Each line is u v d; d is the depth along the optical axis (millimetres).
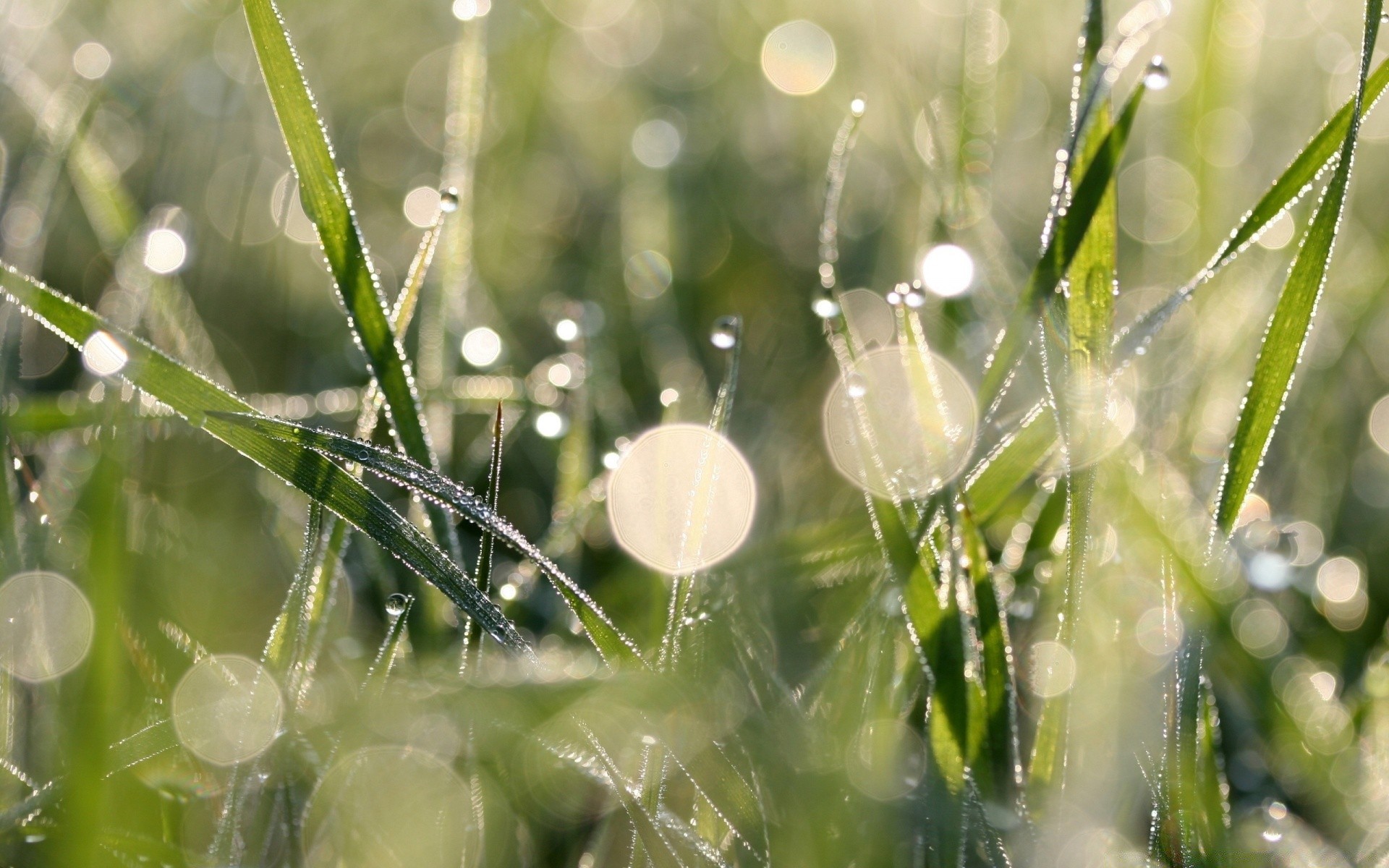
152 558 432
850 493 481
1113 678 412
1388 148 650
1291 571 449
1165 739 393
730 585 416
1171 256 562
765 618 425
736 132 788
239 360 541
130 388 391
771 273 628
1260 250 530
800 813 391
